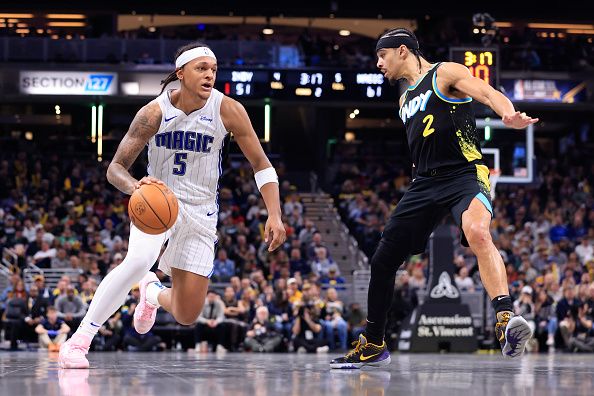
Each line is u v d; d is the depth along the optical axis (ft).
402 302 58.18
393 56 18.72
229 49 86.84
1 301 58.59
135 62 86.79
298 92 85.20
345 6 103.04
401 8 103.14
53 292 55.21
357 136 111.86
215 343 54.90
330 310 56.18
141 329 20.97
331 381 14.96
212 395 11.78
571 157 100.63
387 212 86.07
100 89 86.48
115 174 17.70
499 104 16.71
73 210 79.00
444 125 17.97
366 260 75.25
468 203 17.46
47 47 86.33
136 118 17.99
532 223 82.43
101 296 18.65
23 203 81.61
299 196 91.25
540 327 57.67
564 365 24.38
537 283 60.03
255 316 55.26
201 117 18.03
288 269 67.05
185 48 17.83
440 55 94.38
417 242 18.61
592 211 84.89
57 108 105.60
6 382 14.29
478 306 63.41
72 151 101.50
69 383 14.03
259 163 18.52
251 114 107.45
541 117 106.83
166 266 19.07
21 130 106.42
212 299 54.80
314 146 107.14
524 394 12.14
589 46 96.22
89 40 86.63
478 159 18.06
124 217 81.82
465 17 104.58
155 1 101.50
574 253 68.80
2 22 106.52
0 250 70.23
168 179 18.38
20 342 58.23
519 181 64.28
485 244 16.97
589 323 56.80
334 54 94.94
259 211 80.43
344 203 91.20
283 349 54.90
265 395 11.89
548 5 104.27
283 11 103.19
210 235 18.79
